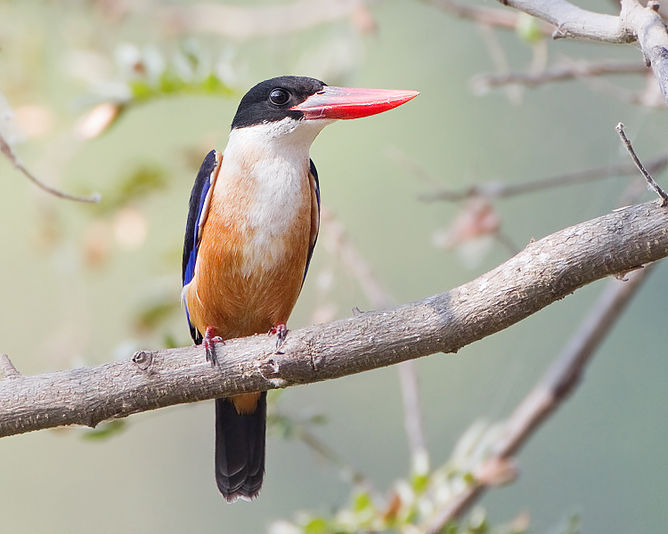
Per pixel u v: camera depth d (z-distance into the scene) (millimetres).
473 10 9641
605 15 5465
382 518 8109
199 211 7922
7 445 15125
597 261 5465
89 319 11125
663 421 13297
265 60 11711
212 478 14969
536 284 5602
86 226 10562
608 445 13281
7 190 14227
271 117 7812
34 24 11000
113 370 6305
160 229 11227
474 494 8281
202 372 6285
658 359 13438
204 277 7941
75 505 14695
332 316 9391
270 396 8461
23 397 6246
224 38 11609
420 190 14242
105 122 8828
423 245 14258
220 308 8055
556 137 13422
